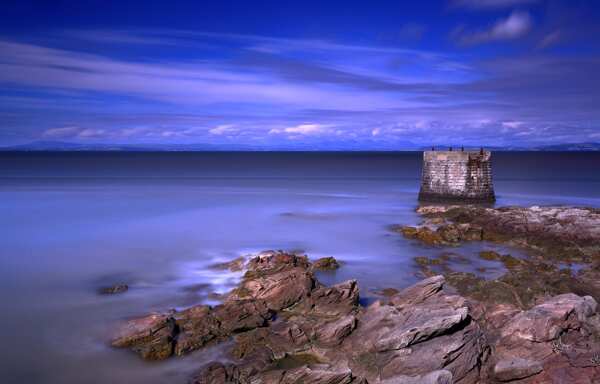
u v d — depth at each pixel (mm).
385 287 25438
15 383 16062
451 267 29109
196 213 51969
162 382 15961
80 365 17141
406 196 69188
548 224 37406
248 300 20906
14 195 69188
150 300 23547
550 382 13617
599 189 77438
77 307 22734
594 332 16578
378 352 15672
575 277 25234
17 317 21547
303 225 44156
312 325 18562
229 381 15297
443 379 13359
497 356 15523
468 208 45531
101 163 177875
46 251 34000
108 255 32781
